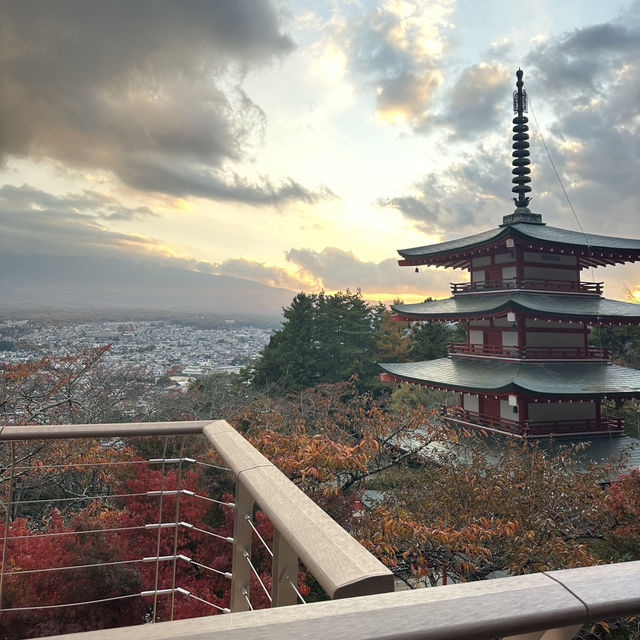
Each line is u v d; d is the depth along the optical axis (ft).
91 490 36.94
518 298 72.79
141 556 18.99
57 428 7.13
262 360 130.11
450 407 70.74
